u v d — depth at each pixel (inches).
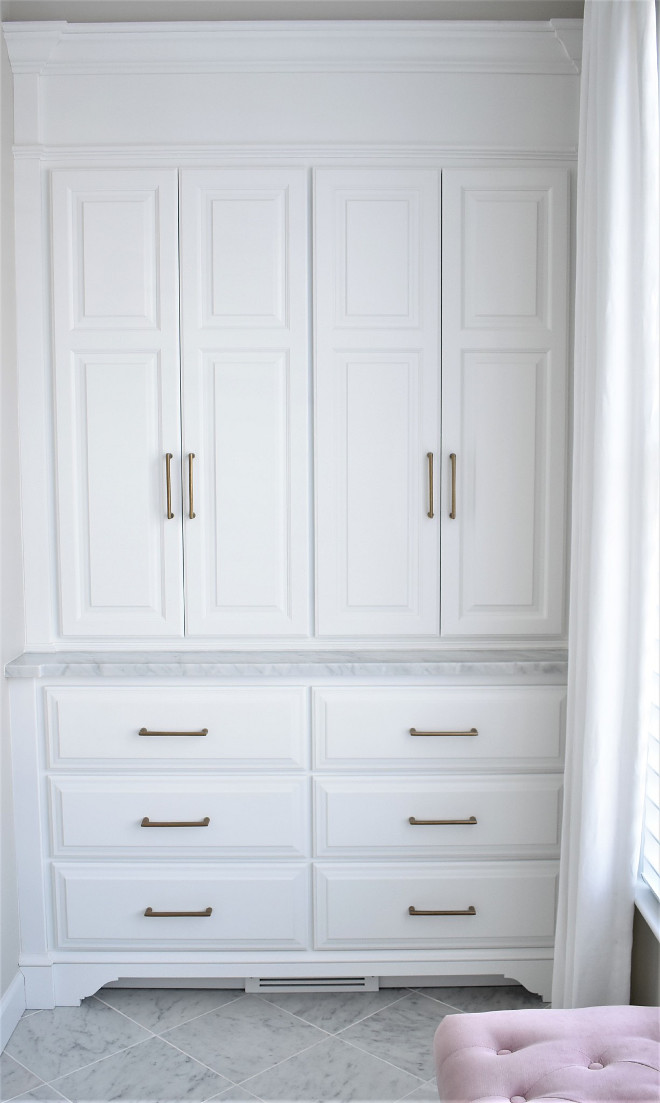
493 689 87.4
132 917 89.0
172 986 91.7
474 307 87.4
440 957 89.2
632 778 70.4
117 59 85.4
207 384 87.9
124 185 86.6
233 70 85.7
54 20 88.5
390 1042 82.6
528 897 88.7
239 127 86.3
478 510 89.0
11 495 86.9
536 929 89.0
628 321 69.8
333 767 88.0
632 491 69.4
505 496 88.9
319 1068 79.1
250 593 89.6
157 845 88.4
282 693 87.3
